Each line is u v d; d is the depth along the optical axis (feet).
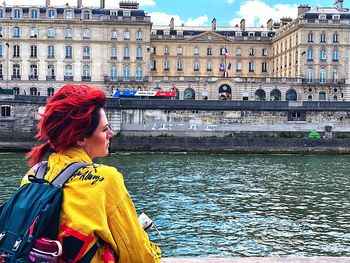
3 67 285.64
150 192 95.55
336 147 200.95
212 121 209.15
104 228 8.72
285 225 70.49
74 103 9.55
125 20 290.35
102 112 10.00
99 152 10.12
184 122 208.03
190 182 110.22
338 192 99.81
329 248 59.16
